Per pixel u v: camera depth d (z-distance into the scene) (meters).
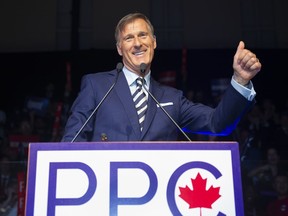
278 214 3.58
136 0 8.36
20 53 7.01
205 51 7.01
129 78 1.63
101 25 8.27
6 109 6.87
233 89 1.38
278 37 8.22
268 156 4.82
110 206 1.03
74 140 1.39
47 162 1.06
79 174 1.06
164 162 1.08
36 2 8.34
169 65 6.96
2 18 8.24
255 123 5.65
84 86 1.63
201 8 8.34
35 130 6.05
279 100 6.78
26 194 1.03
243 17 8.33
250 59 1.31
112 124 1.48
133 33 1.60
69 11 8.39
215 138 4.86
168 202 1.04
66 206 1.03
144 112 1.53
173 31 8.32
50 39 8.22
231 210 1.05
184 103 1.66
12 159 5.29
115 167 1.06
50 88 6.86
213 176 1.08
